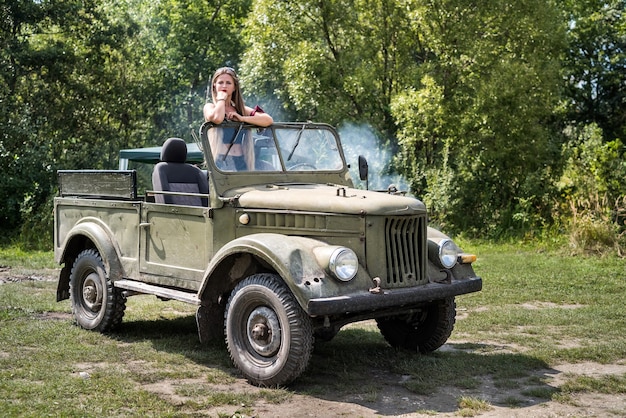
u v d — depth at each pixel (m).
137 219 6.78
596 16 25.75
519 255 14.48
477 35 18.48
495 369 6.04
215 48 28.02
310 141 6.89
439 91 17.70
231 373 5.79
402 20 19.06
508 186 18.64
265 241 5.39
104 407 4.79
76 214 7.52
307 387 5.45
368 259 5.52
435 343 6.48
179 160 7.05
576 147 18.44
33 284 10.12
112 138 23.78
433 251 6.09
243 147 6.43
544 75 17.91
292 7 19.62
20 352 6.24
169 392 5.26
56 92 22.44
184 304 8.87
